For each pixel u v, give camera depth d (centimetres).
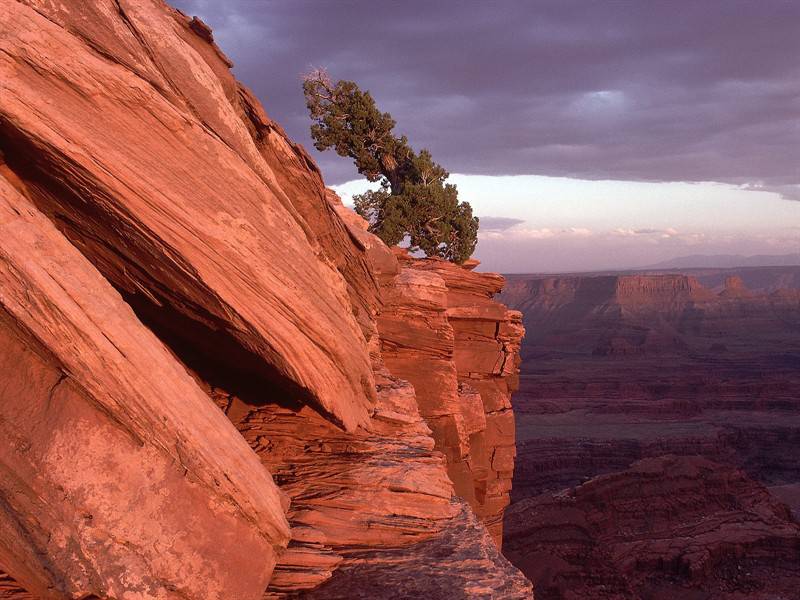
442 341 2241
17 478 658
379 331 2169
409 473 1107
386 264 2077
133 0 853
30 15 722
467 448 2289
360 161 3675
